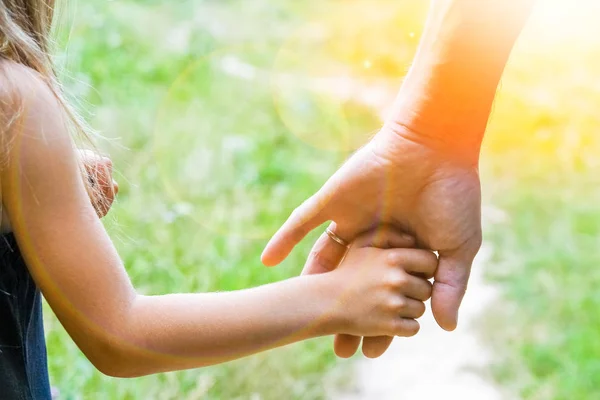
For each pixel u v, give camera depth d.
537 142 4.25
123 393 2.11
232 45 5.85
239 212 3.37
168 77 4.91
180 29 5.91
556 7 5.41
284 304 1.25
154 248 2.91
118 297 1.13
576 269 3.06
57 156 1.07
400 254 1.34
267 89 5.07
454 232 1.40
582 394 2.36
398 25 5.69
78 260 1.09
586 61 5.05
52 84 1.14
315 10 6.72
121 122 4.08
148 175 3.56
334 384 2.36
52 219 1.08
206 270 2.81
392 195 1.42
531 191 3.75
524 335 2.67
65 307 1.12
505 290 2.93
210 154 3.91
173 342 1.16
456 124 1.38
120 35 5.34
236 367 2.30
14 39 1.11
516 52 5.14
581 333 2.65
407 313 1.32
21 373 1.20
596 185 3.84
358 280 1.30
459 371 2.49
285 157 4.07
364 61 5.51
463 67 1.34
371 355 1.44
